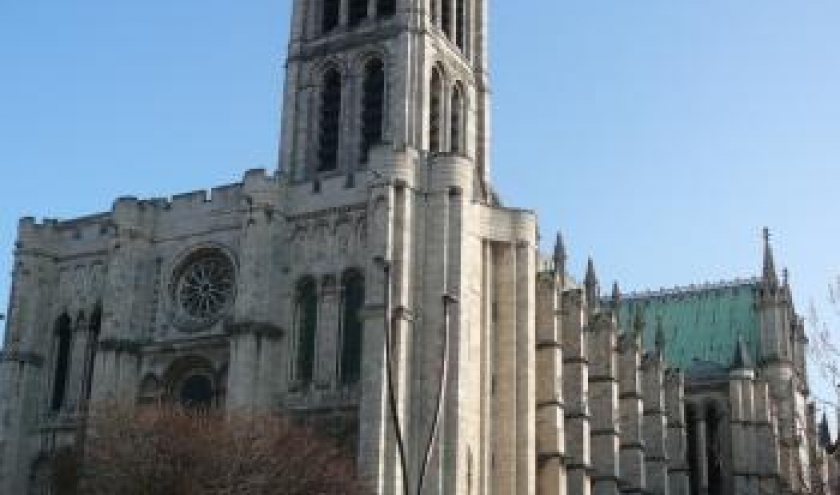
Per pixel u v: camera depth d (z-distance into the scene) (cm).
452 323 8338
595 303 12125
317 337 8869
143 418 7481
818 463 8288
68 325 10081
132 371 9388
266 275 9056
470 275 8712
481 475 8488
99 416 7975
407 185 8631
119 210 9706
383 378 8088
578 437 9625
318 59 10606
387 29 10288
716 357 13938
